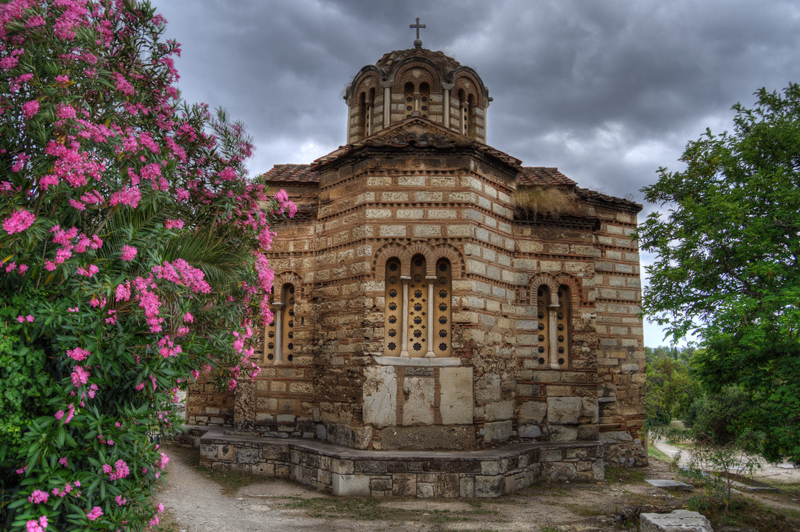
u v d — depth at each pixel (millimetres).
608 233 21328
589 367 17656
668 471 19375
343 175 16938
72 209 7012
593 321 18000
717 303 12758
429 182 16016
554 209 18156
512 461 14734
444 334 15633
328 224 17234
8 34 6609
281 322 18594
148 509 7152
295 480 15477
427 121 17406
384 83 21250
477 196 16219
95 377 6625
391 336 15555
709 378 13742
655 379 51375
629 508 12852
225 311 9031
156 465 7676
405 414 14875
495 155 16578
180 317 7590
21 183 6605
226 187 9492
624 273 21312
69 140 6621
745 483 19562
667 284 14242
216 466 16594
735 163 14086
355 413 15031
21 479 6391
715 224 13031
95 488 6309
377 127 21516
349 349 15719
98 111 7453
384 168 16062
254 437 17141
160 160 8094
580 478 16453
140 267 7191
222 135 9609
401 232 15781
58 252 6289
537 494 14641
